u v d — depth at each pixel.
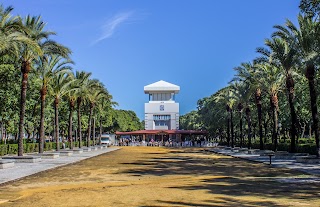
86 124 86.19
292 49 34.81
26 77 33.00
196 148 76.50
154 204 12.11
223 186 16.72
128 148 76.00
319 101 37.47
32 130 63.62
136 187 16.53
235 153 51.06
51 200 12.97
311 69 31.56
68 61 41.22
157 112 110.81
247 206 11.66
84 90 57.53
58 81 47.19
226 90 72.56
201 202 12.45
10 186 16.88
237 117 78.44
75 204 12.15
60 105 66.88
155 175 22.06
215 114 87.31
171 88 113.75
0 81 36.88
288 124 56.81
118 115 126.56
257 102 50.53
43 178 20.27
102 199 13.14
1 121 49.34
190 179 19.92
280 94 55.22
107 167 27.95
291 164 29.81
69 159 37.16
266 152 46.25
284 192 14.69
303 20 32.31
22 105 32.81
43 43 34.69
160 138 114.00
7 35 26.14
